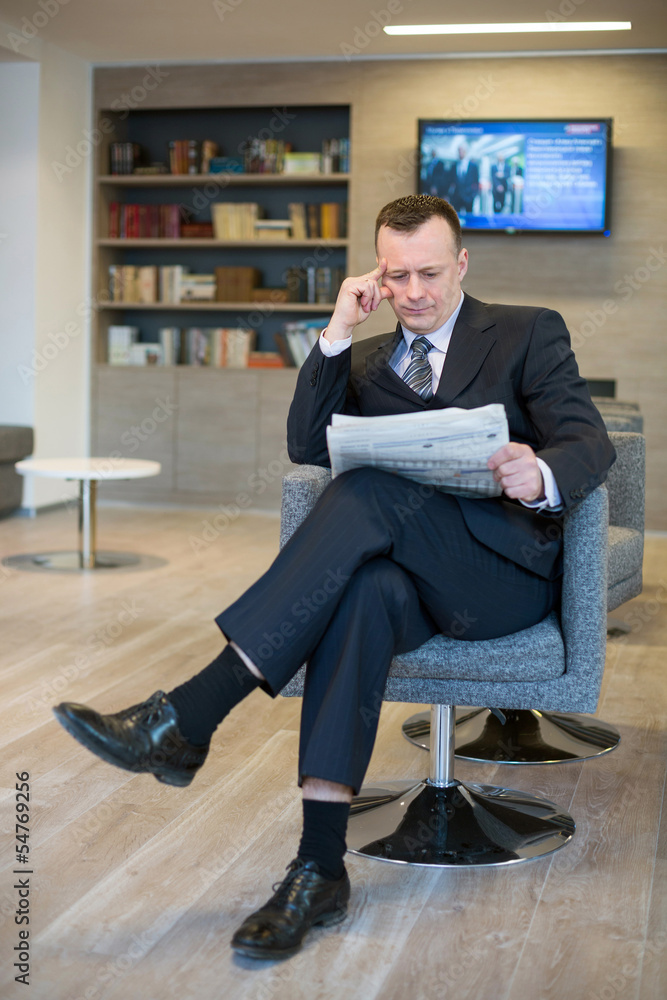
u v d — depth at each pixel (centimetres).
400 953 136
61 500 587
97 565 420
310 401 178
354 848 168
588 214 525
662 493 534
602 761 214
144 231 596
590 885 157
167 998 125
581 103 527
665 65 516
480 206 537
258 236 579
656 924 145
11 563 422
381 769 207
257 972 131
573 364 170
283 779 201
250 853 167
